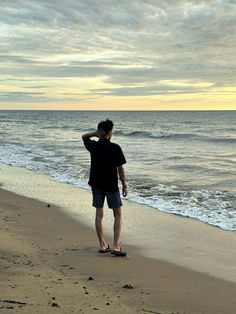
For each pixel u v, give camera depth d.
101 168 6.55
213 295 4.96
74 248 6.94
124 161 6.60
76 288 4.78
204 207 10.83
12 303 4.07
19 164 19.86
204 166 19.20
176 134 40.47
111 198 6.62
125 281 5.33
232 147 30.05
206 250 7.15
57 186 14.01
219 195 12.45
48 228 8.44
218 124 75.06
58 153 25.17
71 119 116.25
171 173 17.17
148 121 94.31
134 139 37.97
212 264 6.35
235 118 113.19
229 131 51.22
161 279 5.52
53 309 4.01
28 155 23.91
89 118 126.62
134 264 6.19
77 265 5.91
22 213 9.83
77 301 4.33
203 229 8.66
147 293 4.89
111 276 5.51
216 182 14.97
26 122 90.38
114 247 6.62
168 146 30.61
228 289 5.20
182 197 12.16
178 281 5.48
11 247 6.52
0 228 8.03
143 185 14.29
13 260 5.78
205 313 4.37
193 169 18.30
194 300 4.75
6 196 12.02
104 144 6.55
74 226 8.72
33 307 4.01
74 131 53.50
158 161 21.17
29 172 17.31
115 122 87.94
